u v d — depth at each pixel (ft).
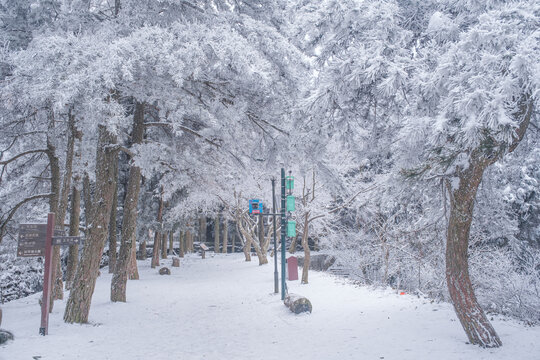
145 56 31.68
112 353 27.02
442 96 24.67
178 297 53.21
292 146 37.37
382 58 25.99
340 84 28.40
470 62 21.84
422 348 24.97
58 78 29.22
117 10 46.42
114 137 39.04
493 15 22.48
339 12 30.04
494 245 48.65
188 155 60.75
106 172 37.96
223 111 42.11
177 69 31.86
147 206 96.53
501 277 39.34
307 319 37.04
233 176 83.66
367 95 31.78
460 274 25.34
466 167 24.80
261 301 48.55
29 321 35.86
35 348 26.89
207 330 34.60
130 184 52.26
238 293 56.03
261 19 46.96
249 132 50.01
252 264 96.84
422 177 26.48
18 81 36.55
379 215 63.05
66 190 42.39
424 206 45.55
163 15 41.52
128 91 37.63
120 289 48.93
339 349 26.58
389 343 26.78
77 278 36.17
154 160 46.65
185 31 34.32
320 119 32.35
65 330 32.63
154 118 59.52
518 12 22.20
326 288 54.08
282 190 49.06
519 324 29.32
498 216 40.06
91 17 43.98
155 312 42.83
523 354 22.22
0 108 43.37
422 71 25.89
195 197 93.91
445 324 30.40
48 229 32.09
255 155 54.08
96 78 29.07
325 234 84.79
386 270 57.16
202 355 26.94
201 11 42.50
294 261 62.28
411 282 55.57
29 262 69.46
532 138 31.07
